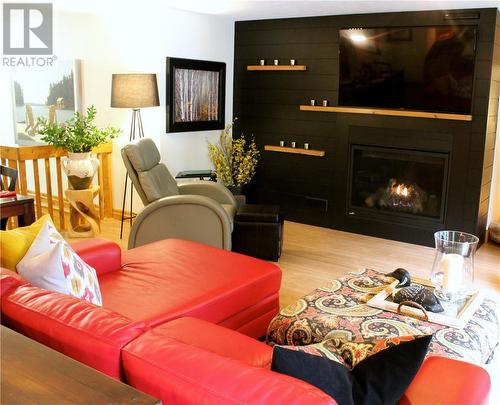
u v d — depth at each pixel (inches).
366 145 213.0
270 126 240.4
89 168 202.5
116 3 199.0
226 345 78.4
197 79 227.6
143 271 114.7
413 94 196.9
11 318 66.4
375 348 61.2
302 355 53.9
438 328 92.4
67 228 215.9
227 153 248.2
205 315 99.6
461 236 111.2
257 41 237.5
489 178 203.5
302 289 156.6
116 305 96.0
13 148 193.9
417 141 200.5
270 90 237.1
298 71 227.0
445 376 60.4
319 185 229.0
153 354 54.9
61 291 84.2
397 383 54.1
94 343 57.6
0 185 167.2
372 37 200.2
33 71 252.2
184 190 192.5
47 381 45.4
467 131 189.5
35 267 84.7
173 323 86.7
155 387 52.4
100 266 112.9
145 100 198.1
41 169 267.3
